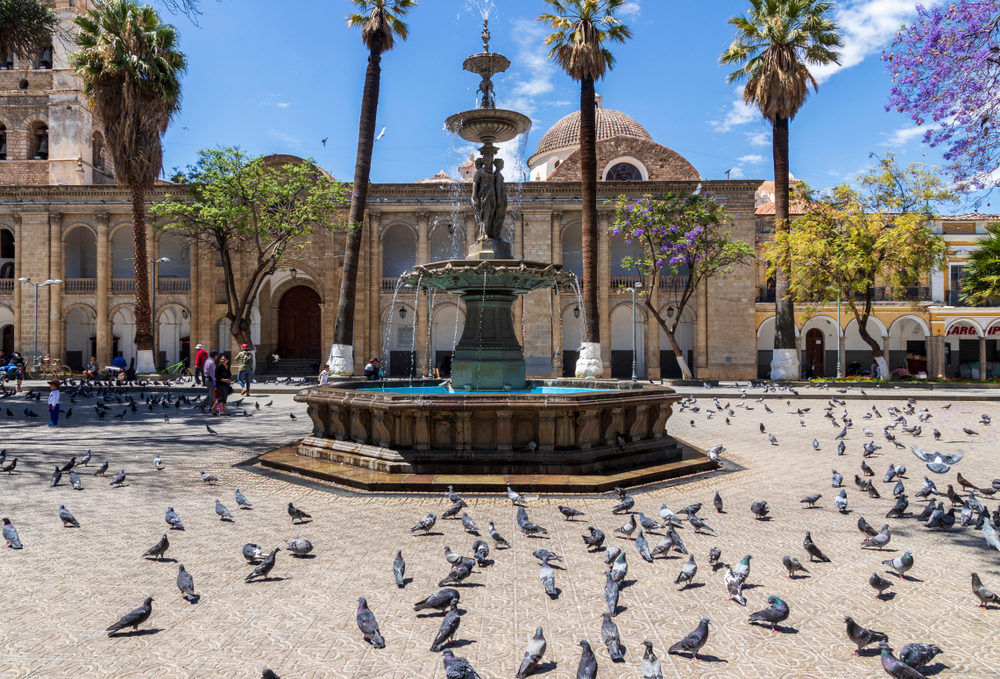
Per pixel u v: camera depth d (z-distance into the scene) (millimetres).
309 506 7734
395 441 9258
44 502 7922
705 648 4094
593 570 5551
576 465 8984
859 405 22641
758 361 42438
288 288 41500
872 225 28453
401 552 5582
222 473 9766
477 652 4020
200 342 37656
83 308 39875
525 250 37250
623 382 11875
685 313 39250
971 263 22875
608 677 3732
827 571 5539
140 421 16922
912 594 5016
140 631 4305
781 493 8609
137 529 6742
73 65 29234
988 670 3812
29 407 20766
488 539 6406
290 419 17438
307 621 4477
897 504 7266
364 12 27297
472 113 10977
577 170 39312
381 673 3756
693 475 9789
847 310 39000
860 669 3838
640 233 31672
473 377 11305
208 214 29062
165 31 29516
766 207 44156
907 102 8945
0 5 20156
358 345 37188
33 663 3852
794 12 29531
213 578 5305
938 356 38406
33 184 39219
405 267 40438
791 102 29672
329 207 32312
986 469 10398
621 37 27078
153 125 29656
